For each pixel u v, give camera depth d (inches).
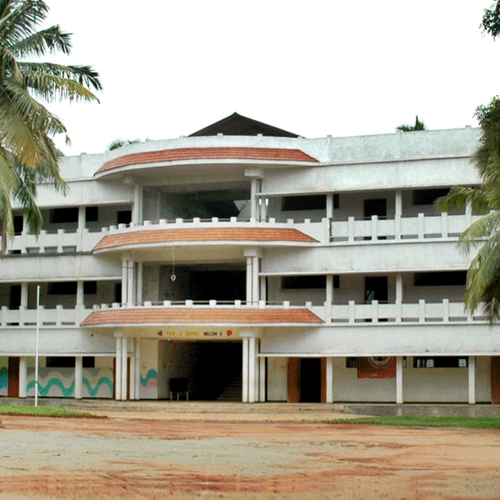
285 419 1440.7
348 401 1776.6
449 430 1272.1
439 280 1770.4
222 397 1941.4
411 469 812.0
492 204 1258.0
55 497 607.2
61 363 1980.8
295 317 1701.5
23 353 1893.5
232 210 2273.6
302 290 1836.9
